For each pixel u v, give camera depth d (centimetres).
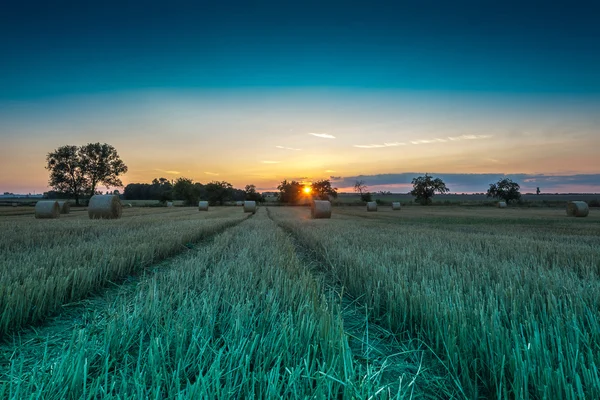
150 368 195
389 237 959
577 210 2822
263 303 305
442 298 306
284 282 366
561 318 257
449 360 218
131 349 239
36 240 798
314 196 9619
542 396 171
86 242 743
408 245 773
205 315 274
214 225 1309
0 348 256
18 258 523
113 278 485
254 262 521
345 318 334
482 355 213
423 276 402
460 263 523
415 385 209
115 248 621
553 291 339
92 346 221
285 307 297
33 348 256
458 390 201
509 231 1350
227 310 294
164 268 590
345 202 8350
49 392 168
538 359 193
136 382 165
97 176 5906
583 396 156
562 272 473
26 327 302
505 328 239
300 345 218
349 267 492
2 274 389
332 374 183
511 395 194
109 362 216
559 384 166
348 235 1010
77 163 5750
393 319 310
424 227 1505
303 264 604
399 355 251
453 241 870
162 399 166
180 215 2709
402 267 460
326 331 227
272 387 163
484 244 818
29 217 2247
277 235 1030
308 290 334
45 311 332
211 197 7731
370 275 430
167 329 236
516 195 8350
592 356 192
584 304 287
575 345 216
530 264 532
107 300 384
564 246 764
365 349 261
